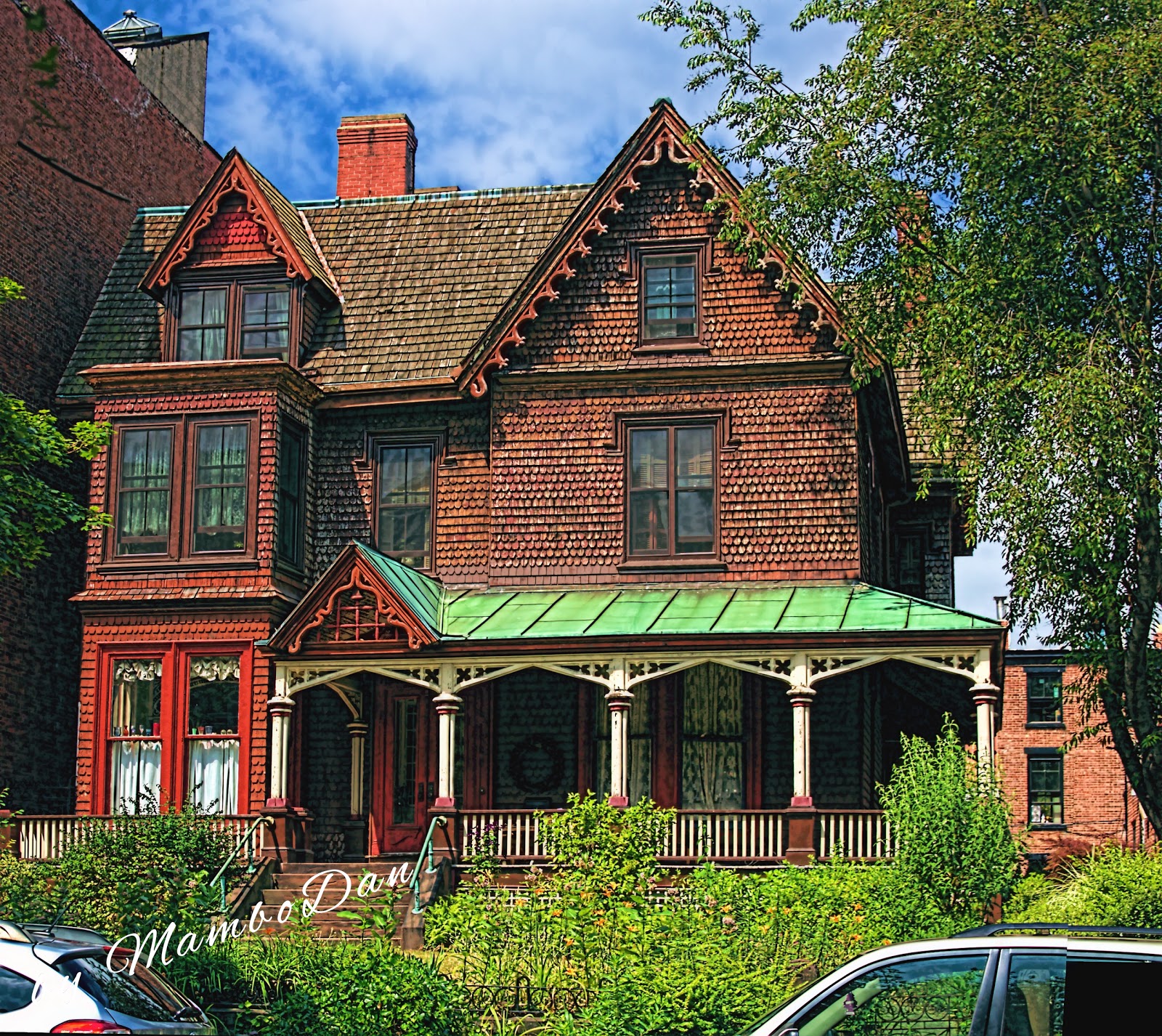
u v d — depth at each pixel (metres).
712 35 24.88
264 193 29.22
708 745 25.83
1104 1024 9.04
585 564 26.81
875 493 29.09
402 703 27.11
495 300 29.41
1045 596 21.52
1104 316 21.14
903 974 9.48
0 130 28.55
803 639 23.48
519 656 24.39
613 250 27.53
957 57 22.09
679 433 26.97
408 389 27.98
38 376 29.19
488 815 24.44
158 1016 11.62
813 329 26.70
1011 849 19.59
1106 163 21.08
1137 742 21.75
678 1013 14.80
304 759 27.16
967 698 28.06
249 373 26.97
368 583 24.75
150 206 34.22
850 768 25.34
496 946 17.06
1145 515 21.02
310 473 28.20
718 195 26.77
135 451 27.34
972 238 22.28
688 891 20.20
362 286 30.09
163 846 21.78
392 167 34.34
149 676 26.73
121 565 26.94
